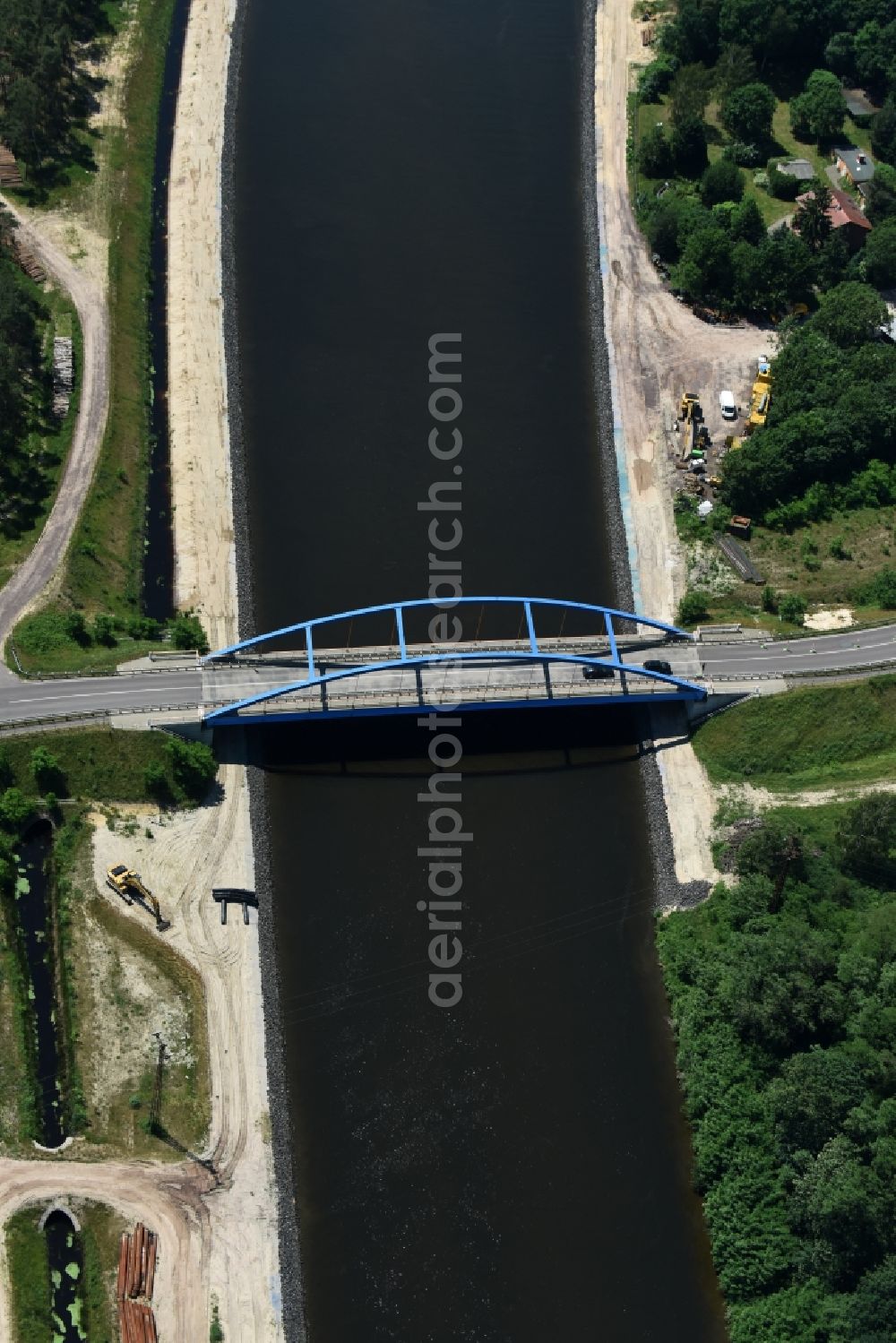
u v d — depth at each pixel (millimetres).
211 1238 175250
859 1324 165500
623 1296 176375
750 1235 176375
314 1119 186750
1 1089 183125
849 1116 176750
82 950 196125
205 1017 192125
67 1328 167500
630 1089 192000
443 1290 175500
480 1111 188875
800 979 188875
